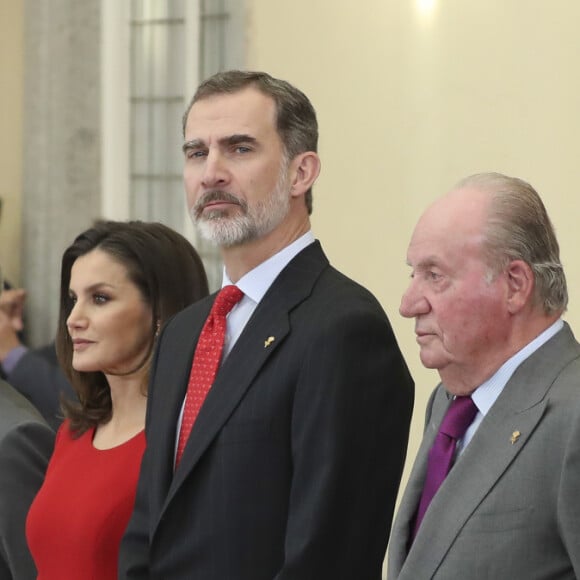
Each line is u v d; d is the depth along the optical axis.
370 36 16.83
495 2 15.38
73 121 21.27
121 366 10.12
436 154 16.06
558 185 14.69
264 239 8.76
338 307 8.39
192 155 8.83
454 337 7.43
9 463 10.86
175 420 8.83
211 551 8.20
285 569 7.88
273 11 18.20
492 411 7.41
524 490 7.13
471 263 7.38
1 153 22.17
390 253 16.55
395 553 7.93
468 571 7.15
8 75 22.00
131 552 8.83
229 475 8.23
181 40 19.92
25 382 16.91
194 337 9.12
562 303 7.52
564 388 7.24
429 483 7.72
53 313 21.70
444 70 15.98
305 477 8.03
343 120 17.14
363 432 8.12
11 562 10.73
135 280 10.12
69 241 21.45
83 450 10.20
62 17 21.23
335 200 17.20
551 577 7.02
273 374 8.30
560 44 14.75
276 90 8.83
